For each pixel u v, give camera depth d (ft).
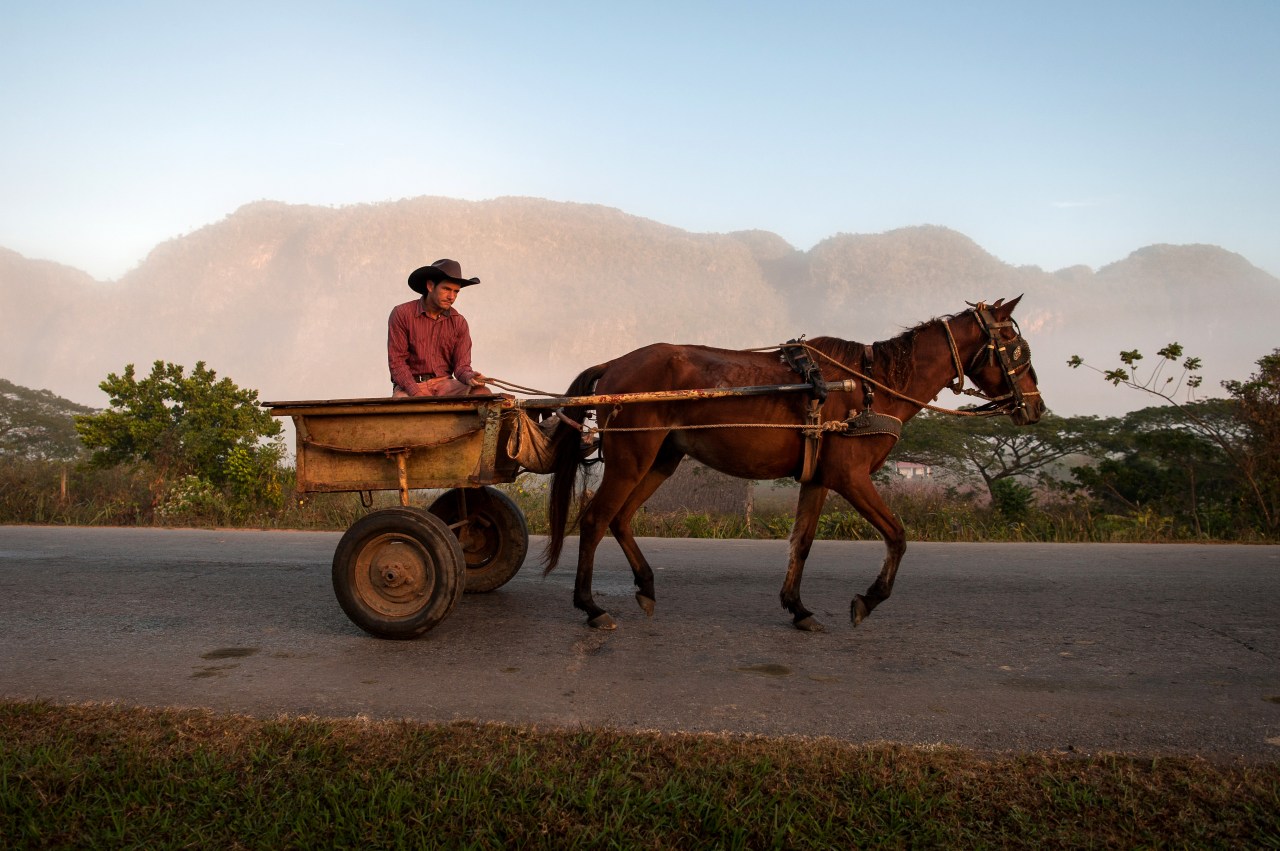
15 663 16.02
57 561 27.86
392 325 20.07
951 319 20.25
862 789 10.70
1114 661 16.60
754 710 13.64
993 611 20.92
